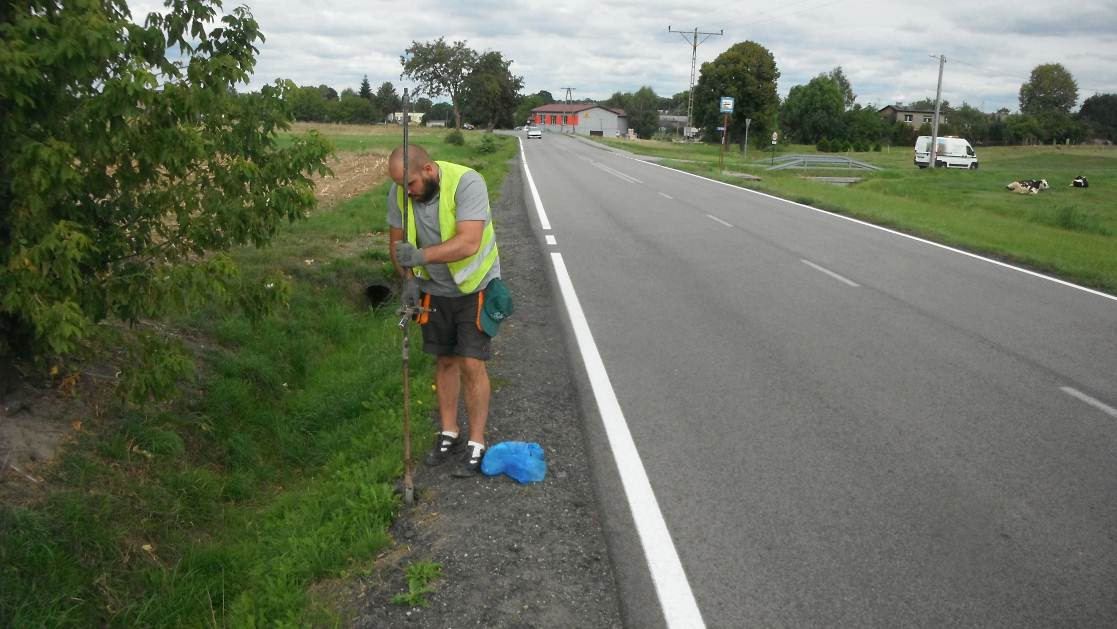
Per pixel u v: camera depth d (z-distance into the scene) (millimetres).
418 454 4805
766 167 45531
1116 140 124000
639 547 3877
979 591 3568
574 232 14406
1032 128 107688
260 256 9031
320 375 6609
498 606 3391
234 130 5094
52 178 3982
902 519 4191
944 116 122250
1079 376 6668
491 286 4457
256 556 4102
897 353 7223
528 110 167250
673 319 8258
